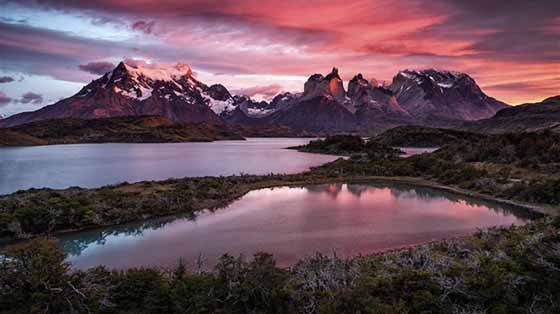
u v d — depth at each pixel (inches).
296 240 1381.6
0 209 1589.6
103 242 1374.3
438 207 2015.3
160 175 3784.5
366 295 690.2
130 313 724.0
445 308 700.7
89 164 5098.4
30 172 4077.3
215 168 4448.8
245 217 1768.0
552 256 828.6
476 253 953.5
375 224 1626.5
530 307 705.6
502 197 2226.9
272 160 5693.9
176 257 1203.9
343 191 2593.5
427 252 1042.1
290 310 709.9
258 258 810.2
